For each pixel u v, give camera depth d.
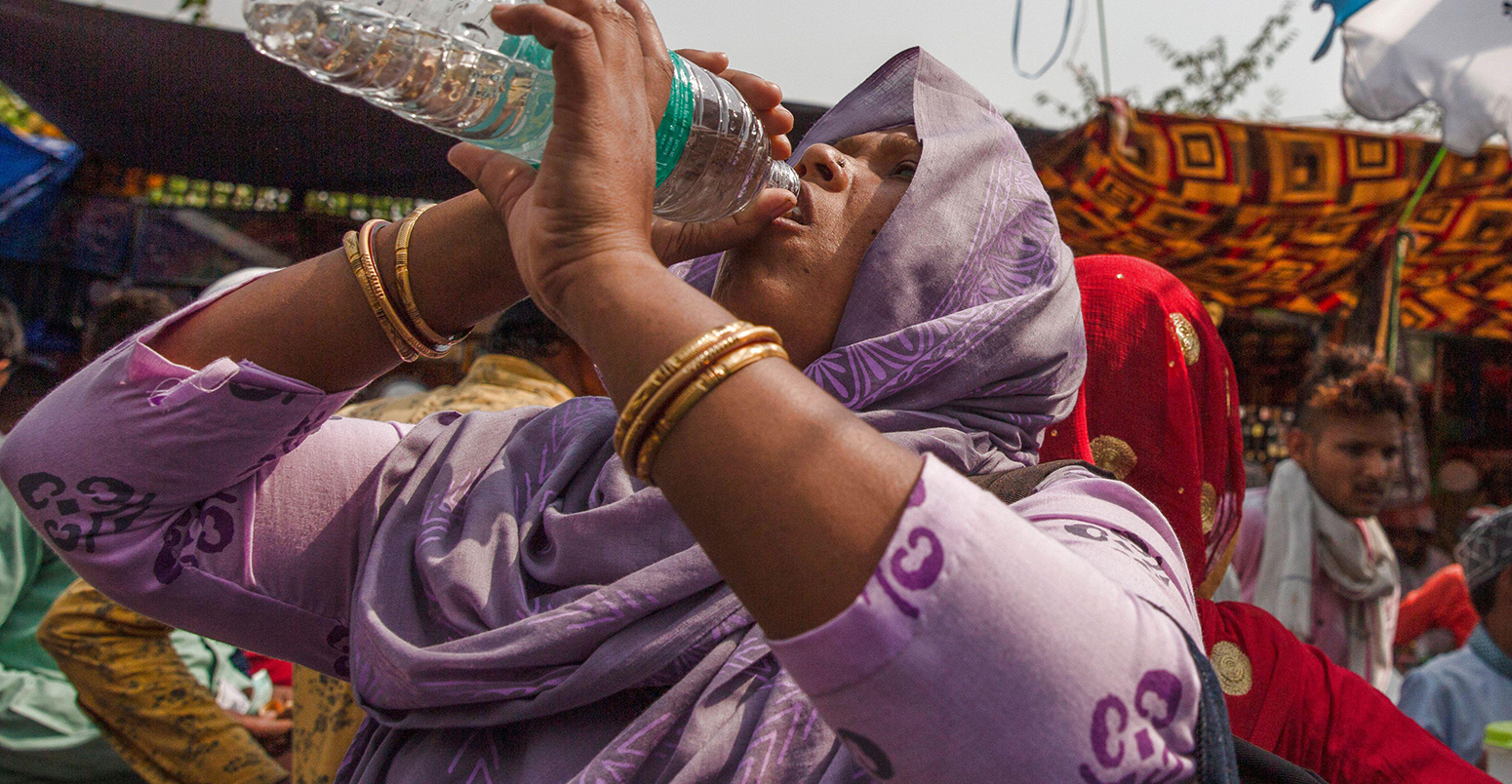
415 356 1.06
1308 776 0.93
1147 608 0.69
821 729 0.82
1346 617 3.56
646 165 0.76
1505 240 4.88
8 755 2.44
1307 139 4.34
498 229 1.00
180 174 4.29
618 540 0.96
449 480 1.09
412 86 0.87
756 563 0.63
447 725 0.93
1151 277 1.60
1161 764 0.64
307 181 4.29
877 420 0.99
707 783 0.82
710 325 0.67
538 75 0.92
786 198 1.03
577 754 0.90
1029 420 1.10
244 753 2.29
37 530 1.04
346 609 1.14
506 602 0.97
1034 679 0.61
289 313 1.04
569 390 2.34
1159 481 1.51
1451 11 3.25
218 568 1.08
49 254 5.26
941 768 0.62
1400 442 3.58
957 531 0.62
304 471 1.13
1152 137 4.22
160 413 1.00
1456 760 1.30
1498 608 3.02
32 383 3.55
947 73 1.21
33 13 3.65
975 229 1.10
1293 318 6.02
